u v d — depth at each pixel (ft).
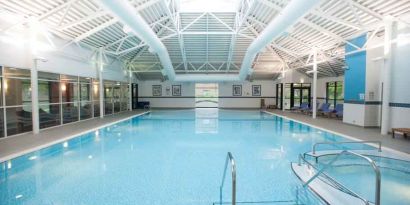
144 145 22.93
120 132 29.81
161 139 25.72
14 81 23.67
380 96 30.25
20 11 21.42
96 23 28.48
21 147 19.42
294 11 20.74
